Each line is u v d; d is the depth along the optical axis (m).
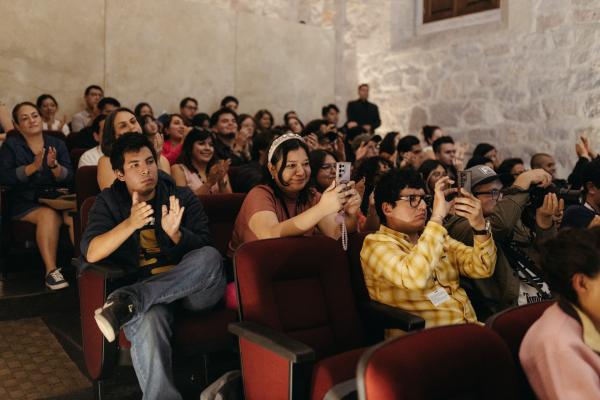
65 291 3.66
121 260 2.50
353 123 7.55
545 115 6.26
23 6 6.00
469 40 6.96
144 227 2.57
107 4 6.46
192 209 2.72
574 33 5.98
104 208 2.54
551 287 1.36
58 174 4.00
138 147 2.52
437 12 7.42
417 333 1.36
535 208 2.72
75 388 2.76
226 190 3.96
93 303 2.43
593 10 5.82
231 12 7.33
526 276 2.64
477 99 6.91
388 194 2.30
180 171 3.86
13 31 5.96
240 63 7.44
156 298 2.28
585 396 1.24
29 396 2.66
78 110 6.36
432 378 1.29
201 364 2.75
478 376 1.37
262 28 7.59
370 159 3.34
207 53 7.17
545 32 6.23
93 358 2.42
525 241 2.70
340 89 8.34
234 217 3.07
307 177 2.59
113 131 3.32
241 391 2.07
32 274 4.02
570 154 6.05
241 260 2.03
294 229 2.31
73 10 6.27
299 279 2.14
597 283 1.28
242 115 6.38
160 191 2.64
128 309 2.19
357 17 8.28
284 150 2.55
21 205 3.83
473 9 7.00
